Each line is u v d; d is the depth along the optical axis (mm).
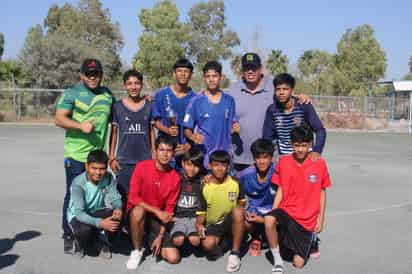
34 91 29203
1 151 14570
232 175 5211
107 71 42594
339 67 57938
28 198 7922
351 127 29266
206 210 4812
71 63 36219
